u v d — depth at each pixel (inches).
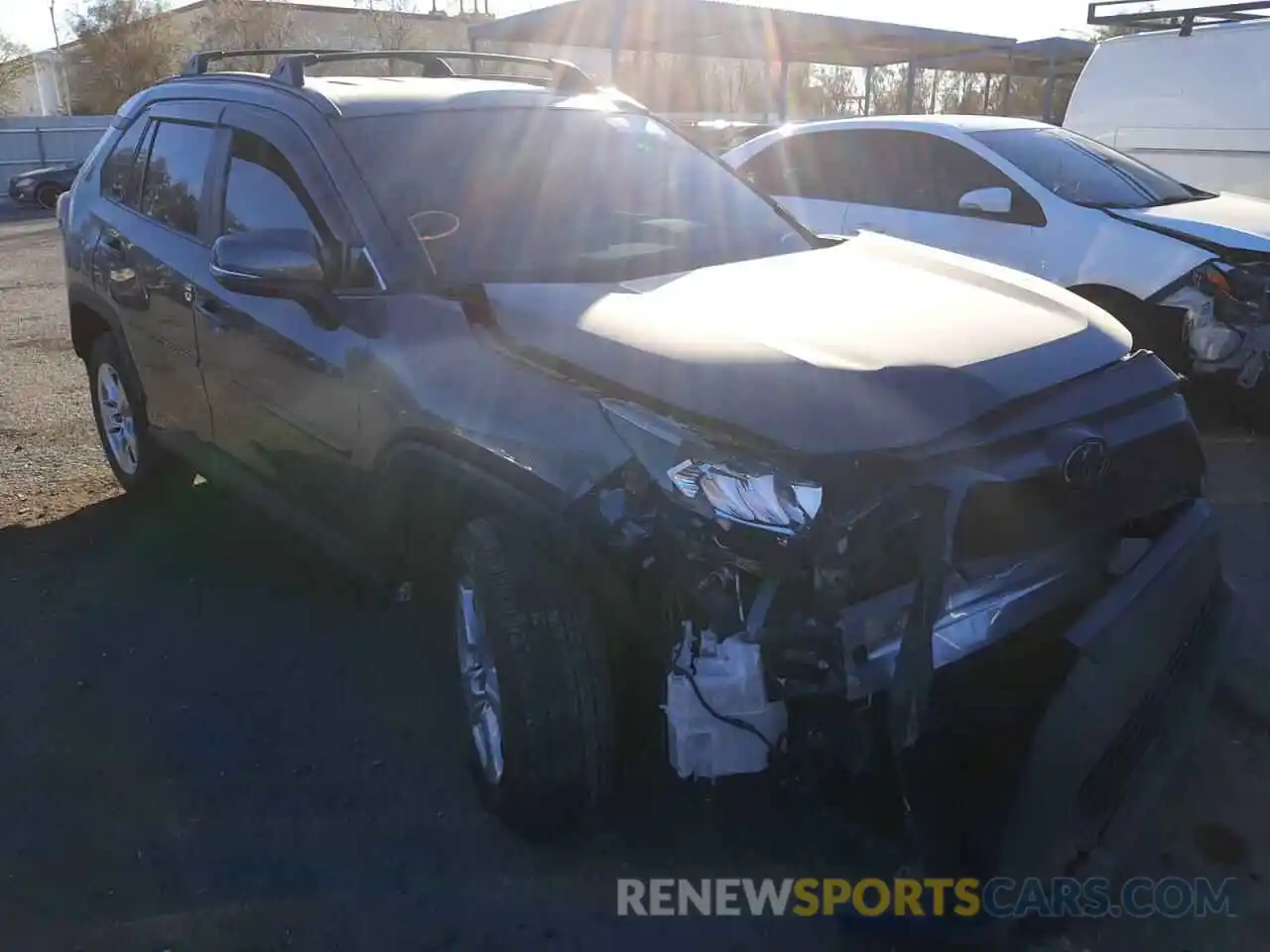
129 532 195.8
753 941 100.5
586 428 99.2
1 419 270.5
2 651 154.3
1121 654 95.3
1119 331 116.9
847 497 87.7
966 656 91.6
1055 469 95.7
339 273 130.3
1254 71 333.1
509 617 100.2
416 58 177.8
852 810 98.8
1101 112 377.1
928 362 98.4
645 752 99.6
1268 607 160.9
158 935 102.3
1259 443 237.1
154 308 174.1
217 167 158.9
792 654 86.8
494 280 126.3
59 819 118.6
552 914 104.3
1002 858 91.8
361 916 104.4
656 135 162.7
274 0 1550.2
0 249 655.1
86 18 1678.2
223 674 146.6
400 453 116.9
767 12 691.4
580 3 681.6
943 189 272.5
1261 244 225.6
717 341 101.7
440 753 129.0
